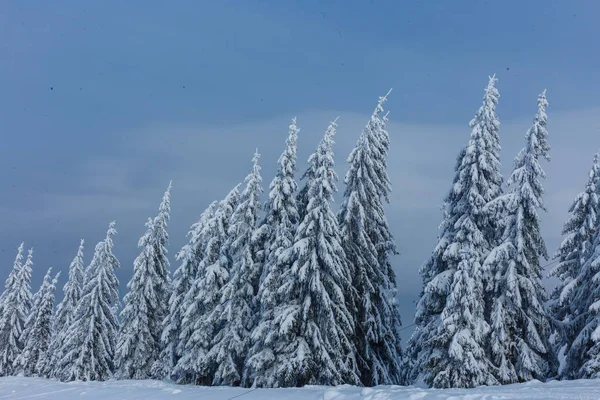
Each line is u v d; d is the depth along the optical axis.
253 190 30.56
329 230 24.14
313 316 24.03
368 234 27.34
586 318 21.88
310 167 27.56
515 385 15.59
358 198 26.80
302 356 22.61
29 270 62.78
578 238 27.45
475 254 21.30
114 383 33.44
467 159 23.95
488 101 24.30
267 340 23.53
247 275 28.88
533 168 22.50
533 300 21.28
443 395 12.50
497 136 24.52
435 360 20.98
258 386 23.50
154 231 43.56
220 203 35.25
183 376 32.09
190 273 38.88
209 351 29.84
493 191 23.75
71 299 53.47
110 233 47.22
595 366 18.39
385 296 27.00
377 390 15.00
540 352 21.62
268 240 28.27
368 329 25.48
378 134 28.28
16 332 60.03
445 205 25.16
